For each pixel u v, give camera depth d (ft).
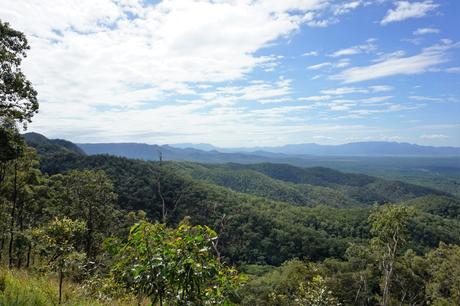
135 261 12.64
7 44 52.19
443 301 113.39
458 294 115.14
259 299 107.14
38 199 92.12
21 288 21.81
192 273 11.29
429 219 265.13
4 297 18.81
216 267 12.44
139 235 11.81
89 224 93.97
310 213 300.81
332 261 154.92
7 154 56.65
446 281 124.06
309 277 107.76
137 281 11.85
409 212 101.04
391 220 102.58
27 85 55.21
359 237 258.57
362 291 127.03
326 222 280.92
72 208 93.97
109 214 102.17
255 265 189.37
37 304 19.93
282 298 69.15
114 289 26.71
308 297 41.55
